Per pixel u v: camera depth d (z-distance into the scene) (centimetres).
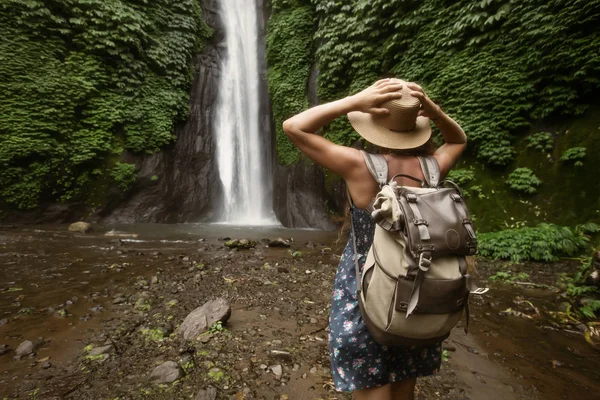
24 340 243
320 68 1175
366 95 108
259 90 1523
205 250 613
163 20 1293
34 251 571
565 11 627
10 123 945
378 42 1052
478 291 96
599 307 324
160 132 1202
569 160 630
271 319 290
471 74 784
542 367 233
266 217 1391
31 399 174
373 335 101
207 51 1458
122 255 552
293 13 1300
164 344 238
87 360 214
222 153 1399
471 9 790
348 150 111
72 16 1069
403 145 110
